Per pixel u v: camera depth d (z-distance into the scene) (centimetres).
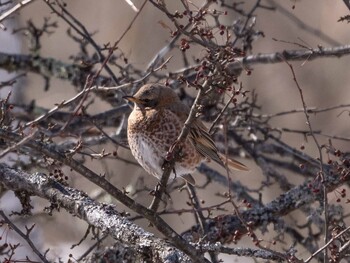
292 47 2025
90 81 959
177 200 1870
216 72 816
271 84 2003
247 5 2003
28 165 1134
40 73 1375
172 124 1038
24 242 1497
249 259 1644
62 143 1209
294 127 1977
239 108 1241
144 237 821
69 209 862
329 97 1998
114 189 825
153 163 1051
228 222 1081
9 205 1501
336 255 848
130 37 1984
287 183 1273
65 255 1593
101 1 2044
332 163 948
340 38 2022
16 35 1788
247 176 1850
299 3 2034
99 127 1090
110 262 1045
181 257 795
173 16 836
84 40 1248
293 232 1184
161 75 1280
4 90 1692
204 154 1066
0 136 798
